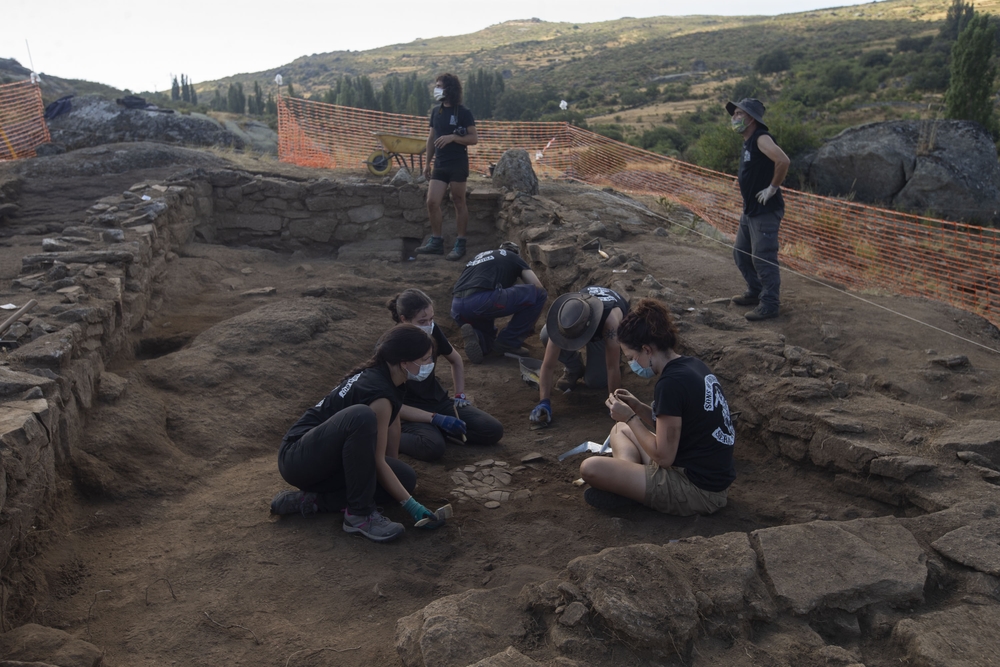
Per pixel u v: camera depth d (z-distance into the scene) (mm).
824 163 19266
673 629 2318
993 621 2408
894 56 72000
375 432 3324
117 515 3604
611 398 3637
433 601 2771
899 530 2910
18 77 26906
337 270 8602
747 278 6406
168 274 7738
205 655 2594
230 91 127188
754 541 2844
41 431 3264
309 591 2984
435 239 9141
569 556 3215
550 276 7496
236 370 5328
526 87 138625
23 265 6090
